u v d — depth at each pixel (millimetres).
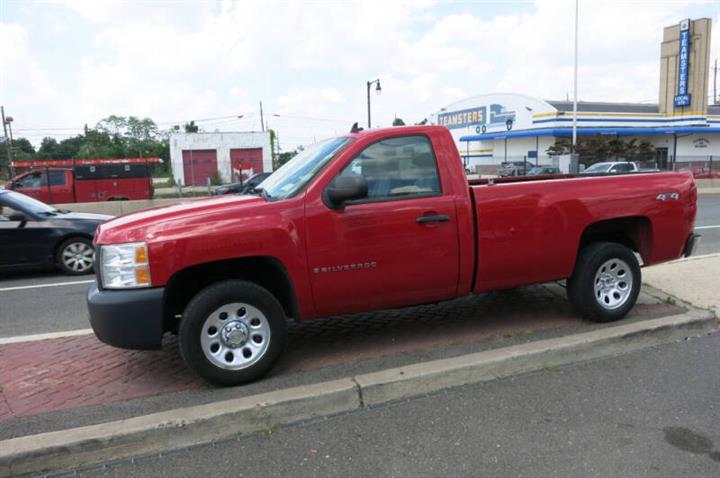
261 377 4227
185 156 49625
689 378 4250
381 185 4422
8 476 3207
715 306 5559
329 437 3543
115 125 104875
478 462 3242
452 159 4617
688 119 43281
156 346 3955
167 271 3869
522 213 4770
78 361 4781
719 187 29734
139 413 3715
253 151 51000
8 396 4062
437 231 4492
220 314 4074
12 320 6551
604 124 43188
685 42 43062
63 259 9352
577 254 5145
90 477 3191
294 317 4320
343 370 4328
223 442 3514
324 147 4719
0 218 9039
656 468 3152
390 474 3152
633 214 5168
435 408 3879
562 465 3195
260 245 4027
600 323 5215
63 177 24391
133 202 19047
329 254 4215
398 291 4496
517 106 46656
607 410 3795
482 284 4781
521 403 3920
